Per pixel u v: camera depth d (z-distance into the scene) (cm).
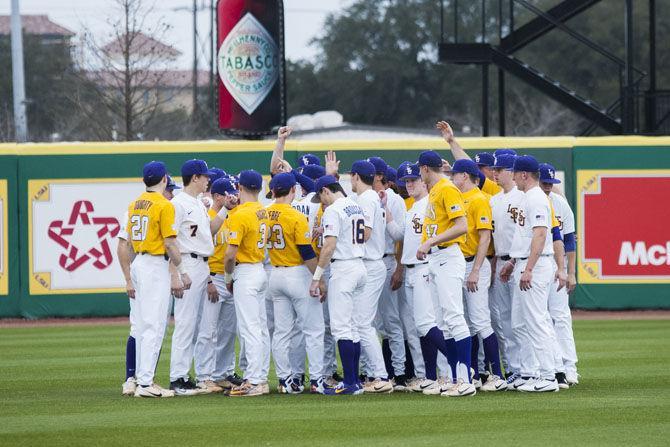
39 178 6469
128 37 8988
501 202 3625
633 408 3119
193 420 2980
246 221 3488
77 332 5778
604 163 6450
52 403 3350
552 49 16888
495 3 18238
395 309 3822
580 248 6488
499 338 3838
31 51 16038
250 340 3525
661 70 16138
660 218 6456
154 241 3456
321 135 11969
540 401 3278
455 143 3803
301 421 2948
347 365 3538
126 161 6469
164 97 12912
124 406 3269
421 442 2625
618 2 16750
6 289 6469
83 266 6494
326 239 3466
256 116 6462
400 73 18225
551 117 14838
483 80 7838
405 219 3688
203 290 3619
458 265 3444
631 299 6475
